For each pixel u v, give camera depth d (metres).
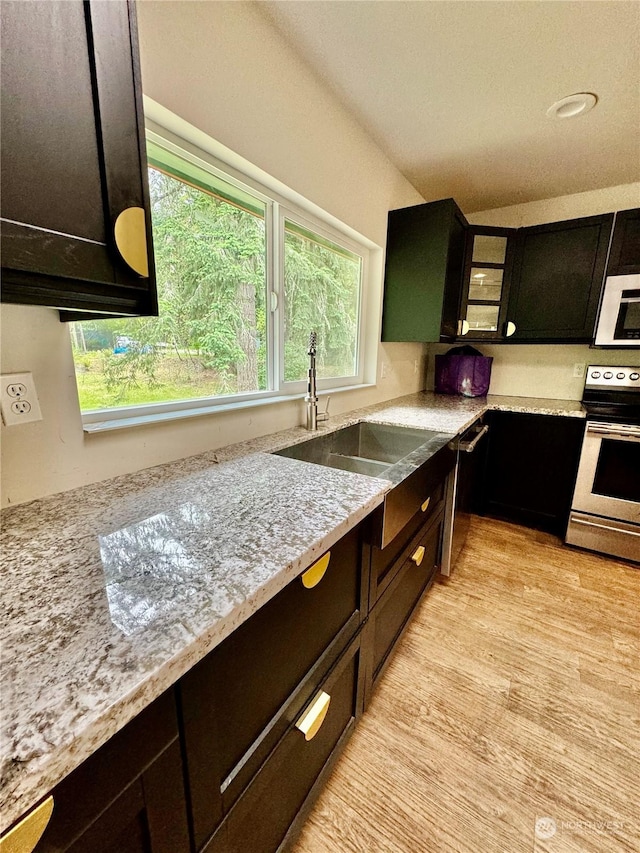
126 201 0.60
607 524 2.13
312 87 1.41
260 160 1.22
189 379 1.24
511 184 2.39
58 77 0.50
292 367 1.69
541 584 1.91
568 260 2.32
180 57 0.94
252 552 0.62
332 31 1.22
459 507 1.94
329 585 0.81
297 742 0.78
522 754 1.10
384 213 2.10
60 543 0.65
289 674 0.72
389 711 1.23
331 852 0.88
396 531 1.05
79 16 0.52
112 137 0.57
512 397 2.87
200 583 0.54
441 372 2.92
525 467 2.47
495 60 1.35
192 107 0.99
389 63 1.36
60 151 0.51
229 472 1.03
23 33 0.46
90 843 0.37
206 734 0.52
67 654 0.41
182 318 1.19
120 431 0.97
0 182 0.46
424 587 1.66
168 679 0.41
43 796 0.32
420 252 2.11
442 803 0.98
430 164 2.12
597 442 2.10
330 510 0.79
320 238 1.77
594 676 1.36
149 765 0.43
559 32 1.23
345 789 1.01
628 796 0.99
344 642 0.92
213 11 1.01
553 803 0.98
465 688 1.31
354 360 2.23
